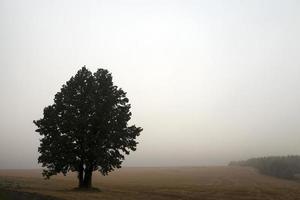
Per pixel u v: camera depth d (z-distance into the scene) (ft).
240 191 248.52
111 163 184.55
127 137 193.06
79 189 181.27
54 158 179.93
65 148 180.34
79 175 184.96
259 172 570.05
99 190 183.93
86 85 193.57
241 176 487.61
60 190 179.63
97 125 186.60
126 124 194.70
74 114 188.75
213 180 391.24
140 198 166.09
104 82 196.03
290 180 442.50
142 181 345.10
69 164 182.80
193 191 233.14
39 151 183.73
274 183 369.09
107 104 189.98
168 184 300.81
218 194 221.05
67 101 187.73
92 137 180.34
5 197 127.44
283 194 236.63
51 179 308.81
